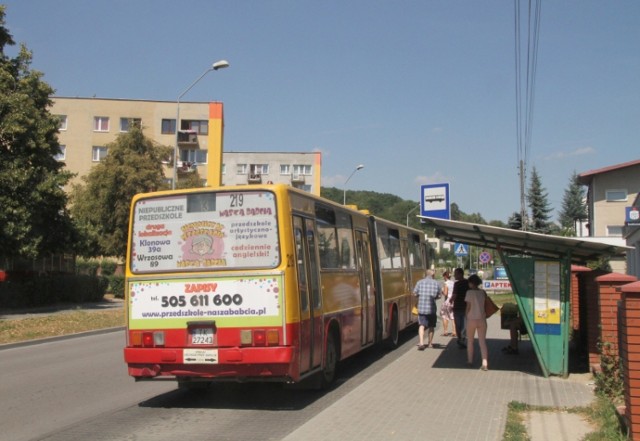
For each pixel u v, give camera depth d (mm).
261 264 8719
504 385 10211
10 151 26250
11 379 11484
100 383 11047
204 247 8945
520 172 32875
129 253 9242
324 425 7590
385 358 14070
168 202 9203
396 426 7520
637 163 44250
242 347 8594
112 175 42281
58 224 29094
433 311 15250
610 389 8891
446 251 93188
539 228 62406
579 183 48469
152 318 8992
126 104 61469
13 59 27828
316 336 9547
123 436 7301
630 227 26469
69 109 60406
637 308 6117
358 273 12516
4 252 26031
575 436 6977
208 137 62781
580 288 13258
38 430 7648
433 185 18828
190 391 10211
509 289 33031
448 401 8953
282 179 87375
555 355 11000
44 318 22328
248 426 7730
